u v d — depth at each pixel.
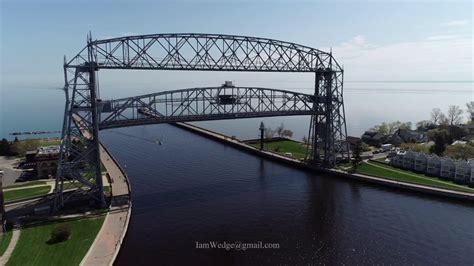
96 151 76.19
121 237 62.44
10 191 86.31
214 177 104.75
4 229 63.56
